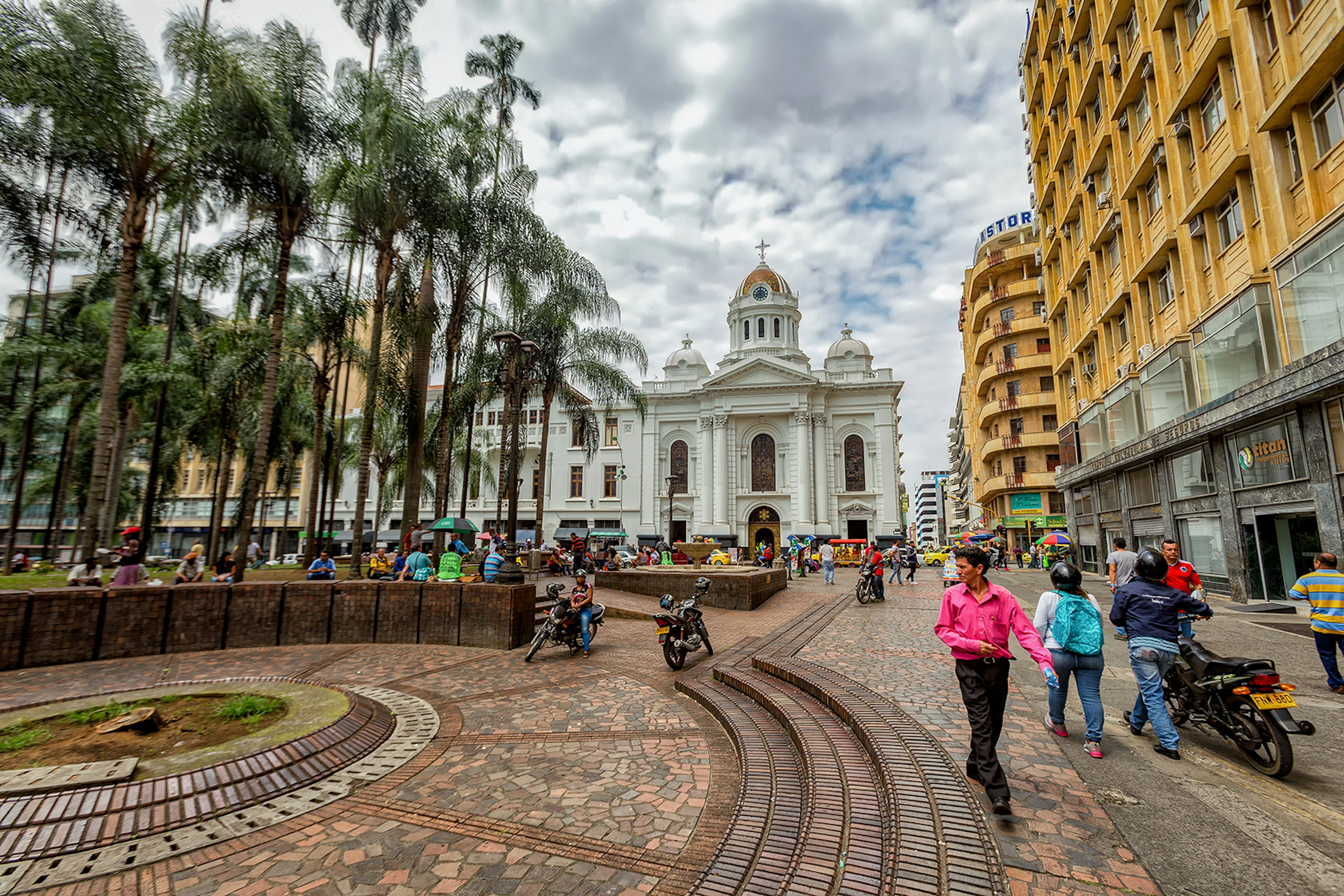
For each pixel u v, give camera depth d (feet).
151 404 69.51
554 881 10.93
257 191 45.50
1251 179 42.16
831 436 152.87
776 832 11.94
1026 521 124.67
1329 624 19.67
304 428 84.79
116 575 32.63
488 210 59.47
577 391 78.18
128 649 30.14
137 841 12.09
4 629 27.40
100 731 16.31
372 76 52.95
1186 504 52.49
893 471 147.64
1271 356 39.81
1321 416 35.53
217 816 13.23
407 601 34.22
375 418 61.21
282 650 31.99
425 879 11.02
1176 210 51.55
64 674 26.40
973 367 153.99
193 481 169.89
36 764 14.40
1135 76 57.62
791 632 36.55
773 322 175.01
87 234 49.85
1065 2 77.66
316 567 47.39
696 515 156.46
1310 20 34.47
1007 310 132.77
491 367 69.31
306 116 47.32
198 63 42.57
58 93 38.47
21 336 68.59
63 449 86.63
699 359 180.75
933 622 39.75
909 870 9.46
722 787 15.12
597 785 15.20
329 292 56.39
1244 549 44.01
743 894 9.85
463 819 13.42
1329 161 34.73
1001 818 11.14
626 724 20.18
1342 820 11.25
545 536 158.51
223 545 74.02
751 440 157.58
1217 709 14.82
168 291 75.36
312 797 14.40
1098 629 14.93
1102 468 71.36
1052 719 16.28
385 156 47.88
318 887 10.77
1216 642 29.07
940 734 15.99
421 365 54.54
